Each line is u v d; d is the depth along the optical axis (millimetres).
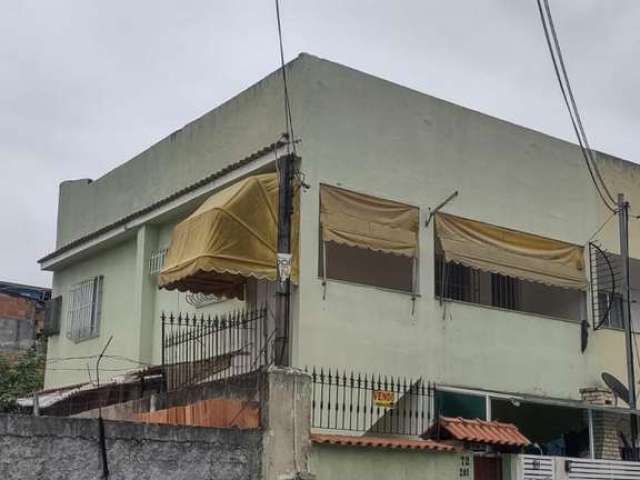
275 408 9141
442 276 13727
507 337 14258
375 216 12859
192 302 14328
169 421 9922
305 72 12516
